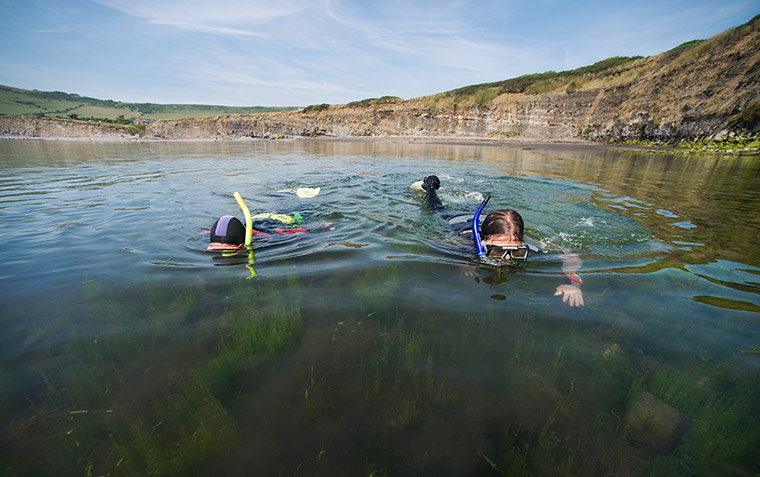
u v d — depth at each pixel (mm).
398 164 11047
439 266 2740
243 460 1136
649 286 2344
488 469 1103
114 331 1828
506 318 1963
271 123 38125
